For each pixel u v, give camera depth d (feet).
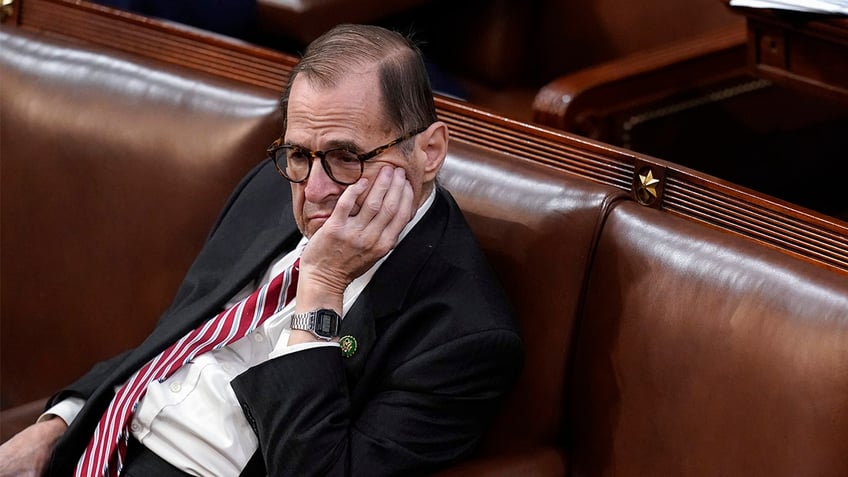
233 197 22.86
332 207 18.63
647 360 18.72
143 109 24.50
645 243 19.08
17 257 26.22
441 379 18.34
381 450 18.13
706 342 18.01
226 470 19.19
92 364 25.72
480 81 36.35
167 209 24.12
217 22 32.30
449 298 18.83
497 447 20.38
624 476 19.11
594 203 19.69
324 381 18.12
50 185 25.54
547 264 19.86
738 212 19.35
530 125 21.79
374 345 19.01
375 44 18.45
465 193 21.04
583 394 19.77
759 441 17.31
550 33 36.22
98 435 19.94
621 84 30.83
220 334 19.85
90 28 27.61
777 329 17.29
